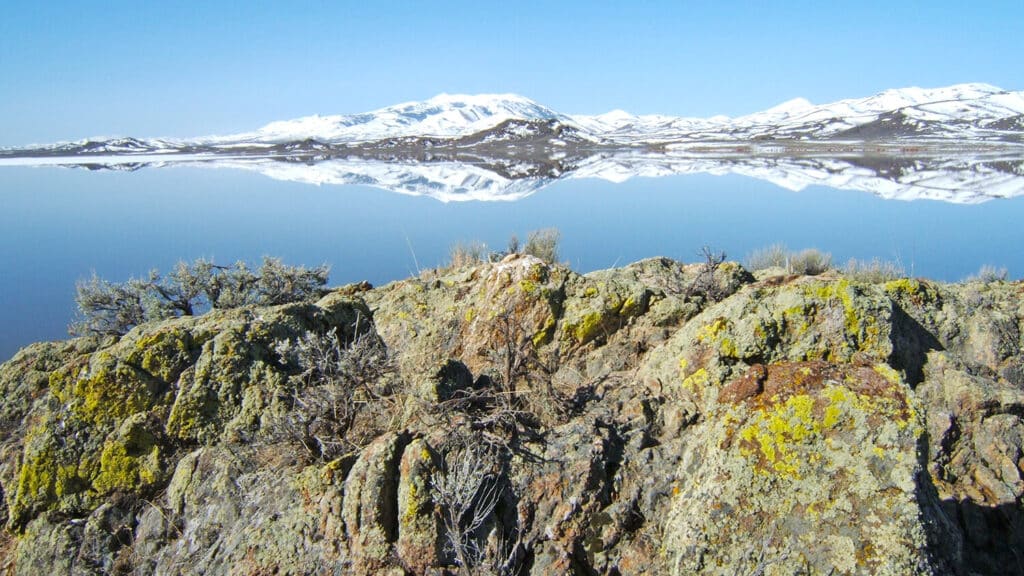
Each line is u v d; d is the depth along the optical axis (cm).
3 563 536
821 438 401
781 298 514
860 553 362
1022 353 604
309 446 504
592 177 5009
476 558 418
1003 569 437
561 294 630
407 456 449
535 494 448
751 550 381
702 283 644
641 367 556
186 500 520
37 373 661
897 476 379
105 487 546
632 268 716
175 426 560
